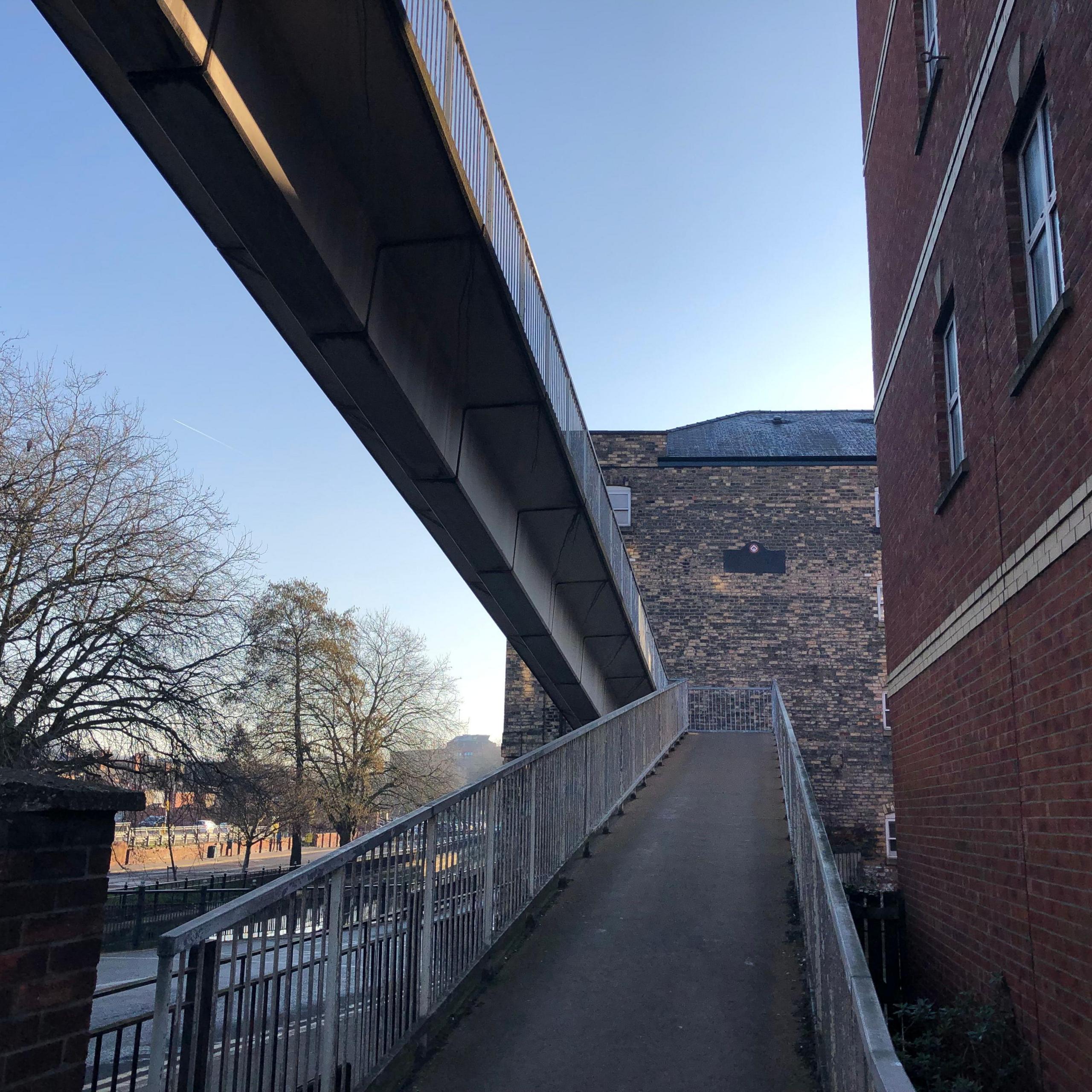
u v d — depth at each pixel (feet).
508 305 33.81
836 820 90.22
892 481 39.19
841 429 109.50
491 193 31.96
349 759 123.24
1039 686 21.22
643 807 41.81
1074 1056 18.67
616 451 100.22
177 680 63.72
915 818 34.45
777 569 96.37
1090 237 17.95
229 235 28.58
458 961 20.01
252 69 23.65
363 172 28.71
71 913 10.71
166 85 22.26
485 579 48.08
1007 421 23.49
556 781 29.40
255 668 74.64
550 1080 16.70
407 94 26.12
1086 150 18.15
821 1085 16.26
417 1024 17.47
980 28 25.80
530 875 25.70
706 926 25.03
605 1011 19.67
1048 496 20.49
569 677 62.95
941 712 30.66
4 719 56.90
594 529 49.98
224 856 199.62
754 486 98.53
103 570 61.57
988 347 25.08
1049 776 20.47
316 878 13.91
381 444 38.37
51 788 10.43
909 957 34.73
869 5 43.47
